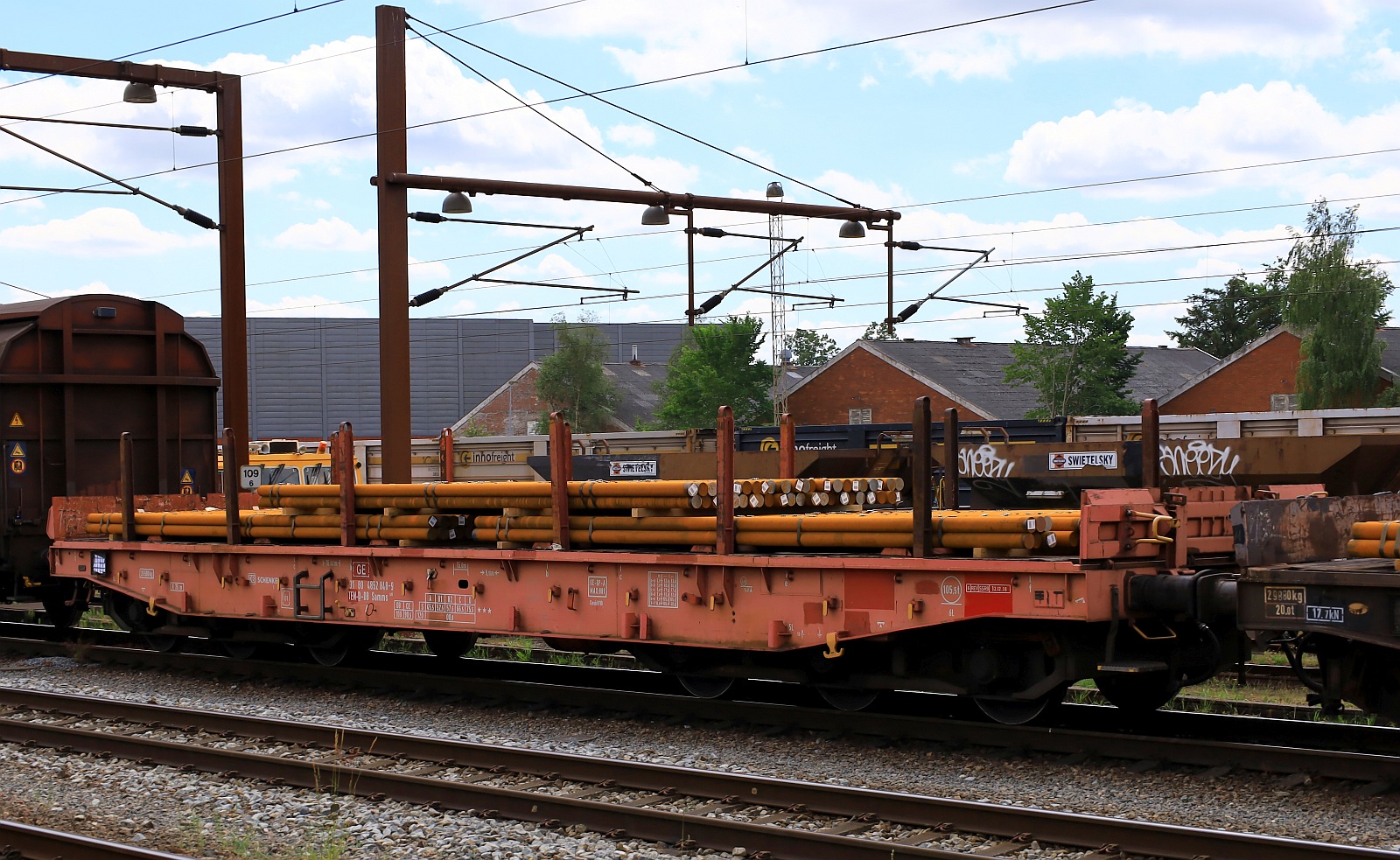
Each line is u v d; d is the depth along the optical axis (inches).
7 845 259.8
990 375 2292.1
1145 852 248.8
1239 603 304.5
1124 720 374.0
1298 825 270.5
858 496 425.4
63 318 596.4
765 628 372.2
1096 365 2148.1
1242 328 3270.2
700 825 264.8
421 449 1689.2
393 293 677.3
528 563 416.8
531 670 495.2
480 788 294.2
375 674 462.9
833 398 2283.5
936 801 272.4
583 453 1486.2
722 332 2669.8
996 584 328.8
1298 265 2052.2
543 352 3548.2
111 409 616.1
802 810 284.4
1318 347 2007.9
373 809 296.7
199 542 515.5
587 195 707.4
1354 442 697.6
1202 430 1130.7
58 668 533.3
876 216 814.5
